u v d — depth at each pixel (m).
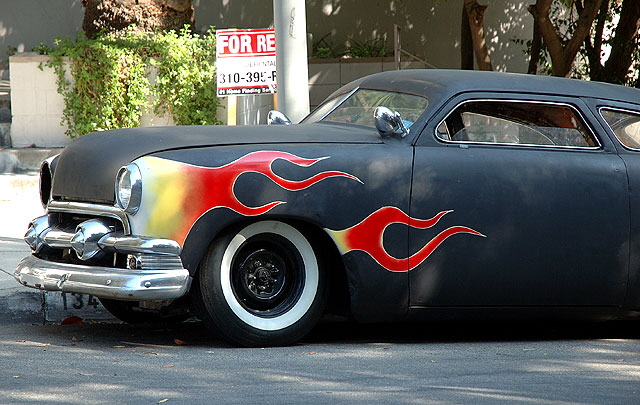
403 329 12.25
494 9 31.47
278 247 10.49
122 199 9.95
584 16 21.61
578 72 27.38
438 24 31.50
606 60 26.92
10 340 10.95
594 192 11.16
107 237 10.09
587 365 10.14
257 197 10.11
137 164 9.94
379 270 10.56
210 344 10.81
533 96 11.39
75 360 9.88
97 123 21.00
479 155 10.91
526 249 10.95
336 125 11.69
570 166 11.15
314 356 10.23
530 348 11.10
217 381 9.02
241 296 10.38
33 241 11.02
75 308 12.41
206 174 9.98
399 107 11.34
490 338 11.80
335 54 30.25
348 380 9.16
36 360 9.86
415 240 10.64
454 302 10.90
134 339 11.12
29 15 28.86
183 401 8.30
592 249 11.15
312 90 28.25
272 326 10.48
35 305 12.35
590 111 11.52
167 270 9.89
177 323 12.32
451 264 10.78
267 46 16.31
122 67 20.81
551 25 21.97
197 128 10.85
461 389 8.89
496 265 10.88
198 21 29.83
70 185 10.62
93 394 8.52
